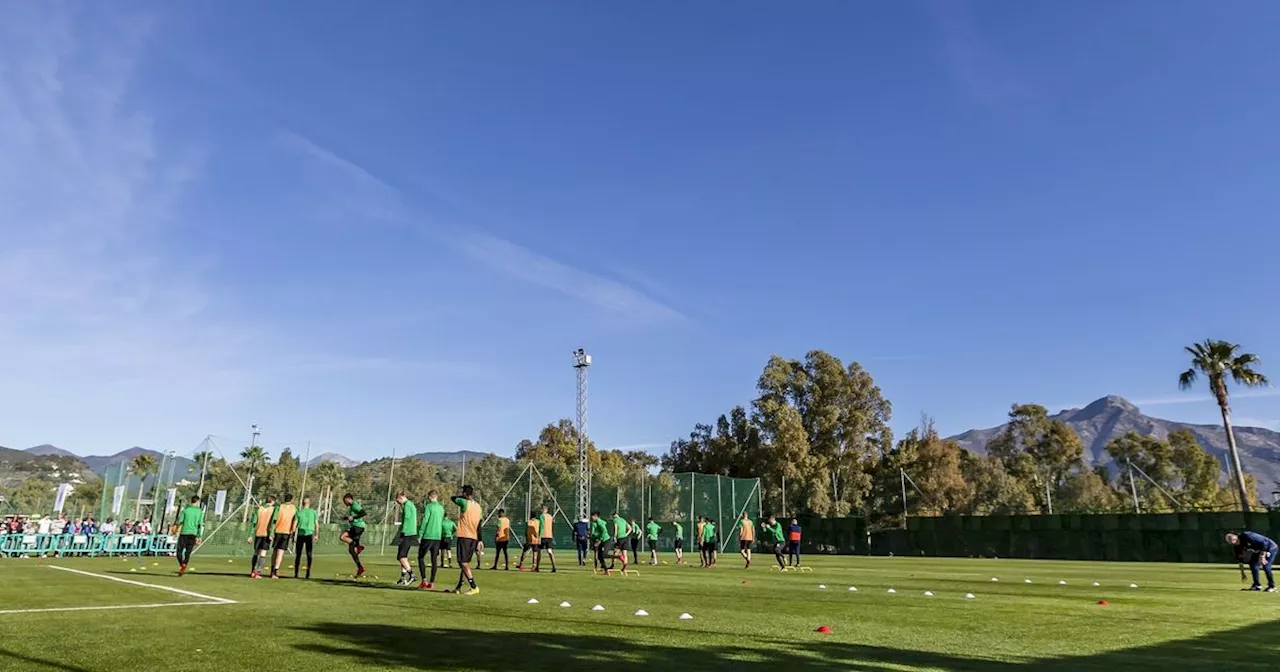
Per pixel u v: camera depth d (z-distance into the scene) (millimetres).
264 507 19609
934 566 32562
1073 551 44938
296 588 15500
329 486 53312
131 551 32969
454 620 10531
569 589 16672
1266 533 38562
